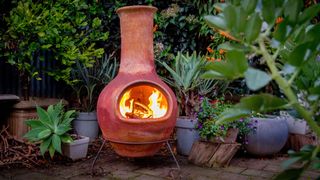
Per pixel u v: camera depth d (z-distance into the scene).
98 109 2.93
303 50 0.67
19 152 3.22
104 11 4.76
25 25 3.16
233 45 0.87
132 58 2.93
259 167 3.12
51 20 3.35
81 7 4.01
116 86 2.84
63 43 3.47
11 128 3.57
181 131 3.57
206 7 4.46
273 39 0.73
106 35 4.07
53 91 4.29
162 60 4.53
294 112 0.95
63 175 2.76
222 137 3.22
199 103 3.69
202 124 3.35
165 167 3.07
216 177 2.75
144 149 2.82
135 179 2.68
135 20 2.93
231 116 0.78
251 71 0.65
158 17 4.69
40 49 3.72
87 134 4.00
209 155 3.11
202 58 3.82
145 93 3.18
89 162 3.20
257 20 0.67
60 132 3.02
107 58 4.74
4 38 3.27
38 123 3.06
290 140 3.85
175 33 4.80
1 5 3.47
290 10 0.70
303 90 0.87
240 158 3.50
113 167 3.04
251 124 3.40
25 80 3.62
